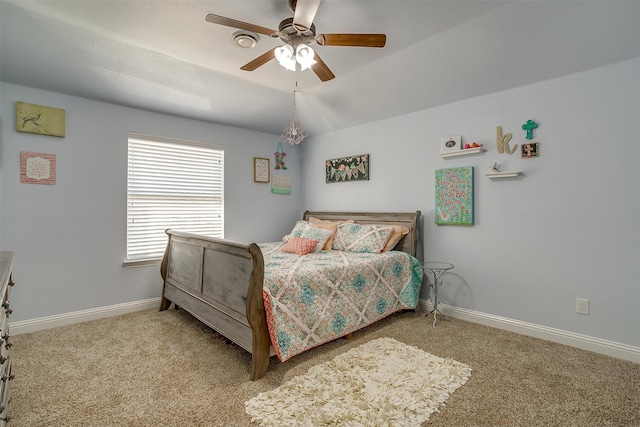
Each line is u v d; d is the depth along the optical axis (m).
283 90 3.27
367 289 2.76
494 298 2.88
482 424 1.58
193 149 3.77
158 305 3.47
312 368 2.11
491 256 2.90
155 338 2.62
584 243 2.41
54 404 1.74
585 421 1.60
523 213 2.70
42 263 2.81
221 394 1.85
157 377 2.02
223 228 3.99
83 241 3.01
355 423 1.57
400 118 3.57
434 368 2.09
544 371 2.08
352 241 3.47
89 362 2.21
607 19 1.97
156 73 2.75
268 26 2.17
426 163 3.35
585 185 2.40
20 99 2.72
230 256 2.31
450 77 2.77
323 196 4.46
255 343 2.00
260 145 4.33
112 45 2.35
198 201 3.81
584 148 2.40
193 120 3.73
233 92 3.20
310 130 4.34
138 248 3.38
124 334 2.69
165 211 3.57
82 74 2.66
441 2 1.94
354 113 3.69
